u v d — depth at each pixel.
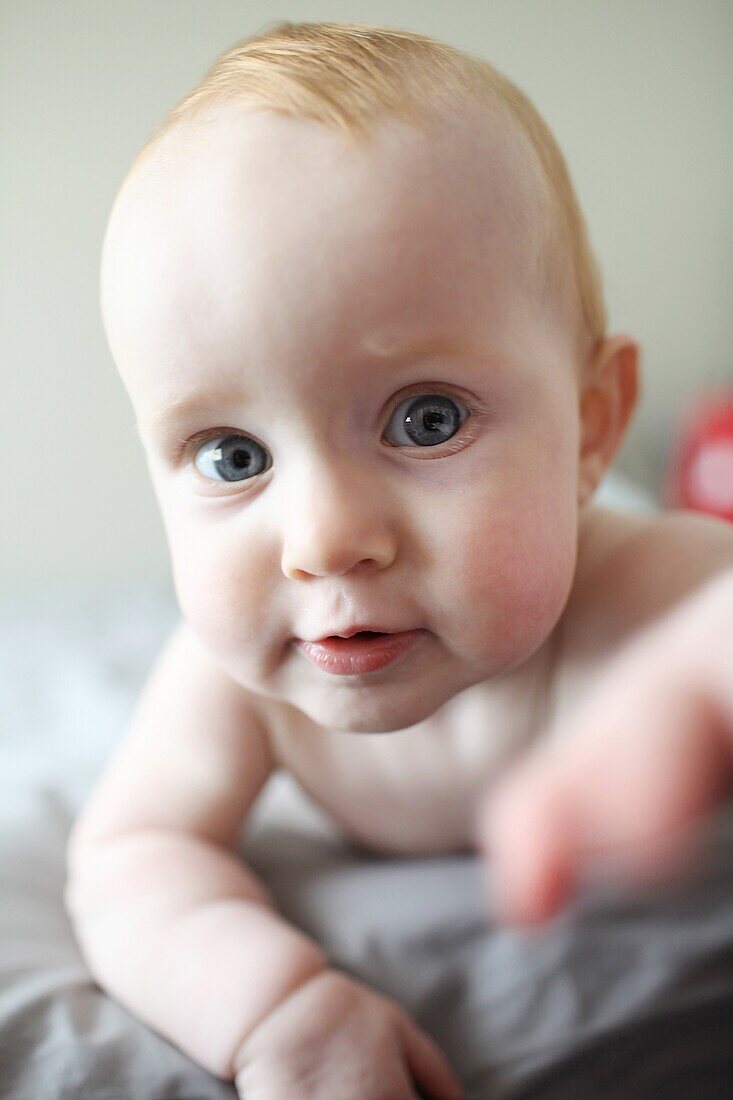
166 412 0.31
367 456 0.30
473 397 0.30
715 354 1.17
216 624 0.32
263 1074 0.30
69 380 1.07
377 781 0.40
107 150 1.03
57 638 0.69
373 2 1.08
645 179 1.14
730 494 0.77
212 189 0.29
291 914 0.38
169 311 0.30
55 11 1.01
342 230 0.28
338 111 0.30
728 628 0.13
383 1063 0.30
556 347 0.32
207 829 0.39
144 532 1.11
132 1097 0.30
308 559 0.29
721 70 1.13
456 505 0.30
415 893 0.38
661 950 0.35
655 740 0.12
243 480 0.31
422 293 0.29
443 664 0.31
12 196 1.03
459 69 0.32
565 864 0.12
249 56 0.33
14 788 0.45
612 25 1.11
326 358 0.28
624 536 0.39
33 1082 0.30
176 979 0.33
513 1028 0.34
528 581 0.31
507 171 0.31
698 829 0.12
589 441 0.37
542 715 0.38
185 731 0.40
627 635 0.36
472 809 0.39
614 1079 0.34
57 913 0.39
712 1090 0.35
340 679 0.31
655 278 1.16
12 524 1.09
